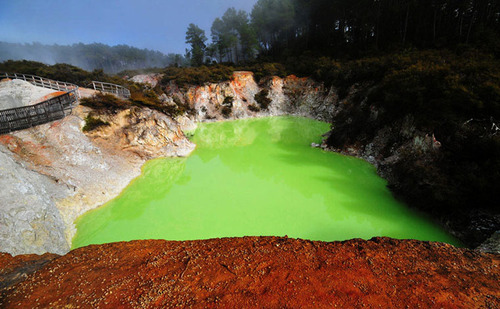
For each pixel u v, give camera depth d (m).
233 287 5.30
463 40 30.91
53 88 24.55
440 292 5.18
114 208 14.64
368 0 40.75
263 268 5.94
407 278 5.62
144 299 5.03
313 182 17.83
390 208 14.08
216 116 41.41
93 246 7.39
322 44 52.72
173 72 47.66
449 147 14.37
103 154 18.05
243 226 12.63
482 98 14.42
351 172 19.38
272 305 4.78
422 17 37.50
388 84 22.03
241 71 49.28
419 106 17.73
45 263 6.76
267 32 64.00
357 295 5.06
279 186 17.39
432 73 18.78
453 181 12.27
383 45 40.16
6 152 12.84
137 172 19.30
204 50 64.62
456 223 11.58
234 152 25.77
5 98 19.72
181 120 34.38
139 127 21.86
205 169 21.22
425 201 13.15
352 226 12.43
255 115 43.50
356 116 24.33
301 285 5.33
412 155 16.61
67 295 5.25
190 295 5.10
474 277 5.72
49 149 14.89
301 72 46.25
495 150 12.02
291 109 44.97
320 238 11.49
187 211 14.30
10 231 9.02
